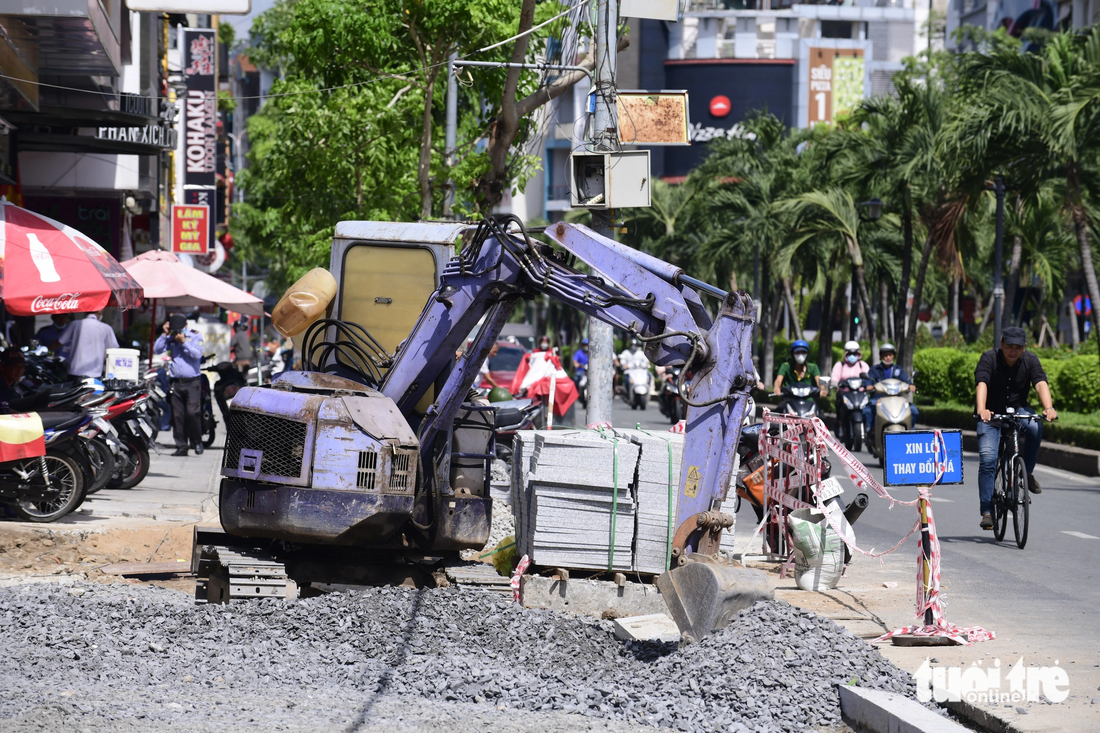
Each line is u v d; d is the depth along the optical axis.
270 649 27.83
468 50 83.25
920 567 30.39
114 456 56.06
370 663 27.09
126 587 36.84
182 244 140.12
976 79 111.62
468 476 36.12
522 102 76.38
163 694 23.75
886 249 180.62
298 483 32.28
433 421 34.00
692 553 28.08
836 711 23.83
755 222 193.38
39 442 45.97
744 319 28.20
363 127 85.94
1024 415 47.72
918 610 30.31
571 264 33.28
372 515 32.22
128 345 95.75
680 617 27.30
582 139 49.47
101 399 51.78
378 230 37.25
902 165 137.25
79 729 20.45
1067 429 88.94
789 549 43.12
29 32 63.44
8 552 42.47
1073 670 26.48
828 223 162.75
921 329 196.88
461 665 26.66
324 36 82.31
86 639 27.47
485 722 22.39
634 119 49.28
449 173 83.56
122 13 88.50
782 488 40.91
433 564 36.16
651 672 26.34
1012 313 197.62
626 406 165.75
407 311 37.09
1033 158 109.44
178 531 47.62
